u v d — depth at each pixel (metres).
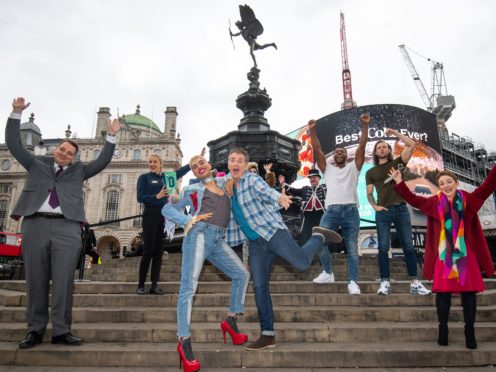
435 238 3.26
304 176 27.11
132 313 3.63
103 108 46.69
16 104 3.36
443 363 2.81
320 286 4.45
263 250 3.00
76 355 2.88
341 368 2.78
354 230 4.29
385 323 3.48
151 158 4.65
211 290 4.57
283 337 3.19
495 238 25.69
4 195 47.50
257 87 8.56
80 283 4.66
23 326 3.43
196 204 3.04
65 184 3.37
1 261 25.08
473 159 52.62
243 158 3.06
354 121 25.00
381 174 4.29
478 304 3.99
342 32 63.50
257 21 8.82
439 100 60.09
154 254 4.38
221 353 2.84
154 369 2.79
